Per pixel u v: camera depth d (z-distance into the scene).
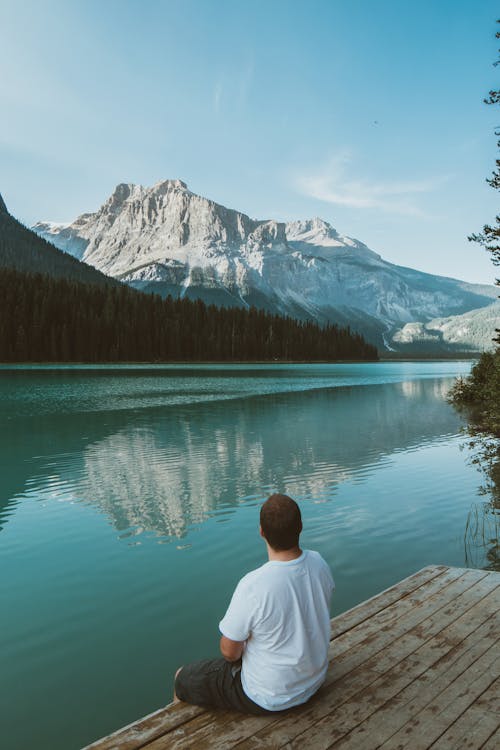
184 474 13.37
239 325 167.75
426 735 2.92
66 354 124.69
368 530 8.84
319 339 179.88
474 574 5.55
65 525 9.42
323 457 15.58
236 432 20.75
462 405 32.56
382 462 14.73
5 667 4.91
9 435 19.91
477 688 3.38
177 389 46.38
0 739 3.90
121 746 2.90
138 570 7.30
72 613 6.02
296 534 2.91
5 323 120.50
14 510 10.33
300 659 2.91
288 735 2.94
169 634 5.50
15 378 62.53
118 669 4.84
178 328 145.38
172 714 3.20
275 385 54.03
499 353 17.44
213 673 3.18
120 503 10.77
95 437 19.45
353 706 3.21
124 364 126.25
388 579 6.76
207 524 9.38
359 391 46.03
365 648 3.96
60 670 4.84
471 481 12.34
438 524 9.12
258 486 12.09
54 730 4.00
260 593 2.82
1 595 6.53
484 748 2.80
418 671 3.61
